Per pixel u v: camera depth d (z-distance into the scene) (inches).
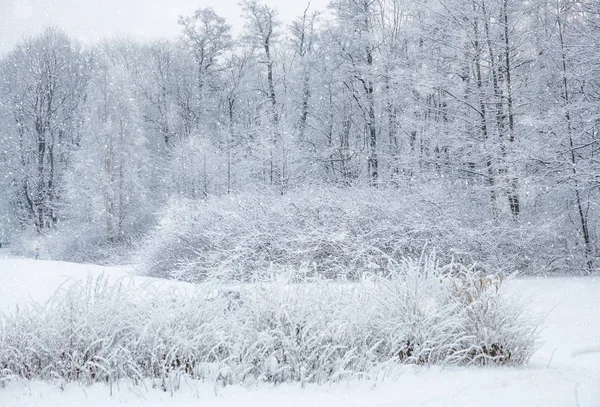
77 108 1481.3
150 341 183.3
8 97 1456.7
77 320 185.6
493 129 639.1
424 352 202.8
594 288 413.7
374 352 206.1
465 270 247.4
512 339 210.1
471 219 569.0
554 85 614.9
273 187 850.1
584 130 534.9
